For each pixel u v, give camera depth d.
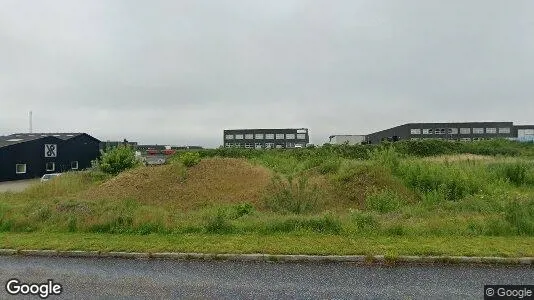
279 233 10.80
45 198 19.50
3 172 44.12
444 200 15.83
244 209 13.71
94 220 11.75
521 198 13.47
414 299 6.64
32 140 47.47
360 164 20.28
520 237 10.10
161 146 106.38
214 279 7.68
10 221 12.06
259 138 107.56
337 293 6.91
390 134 104.00
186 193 18.59
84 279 7.74
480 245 9.34
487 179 19.78
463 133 94.38
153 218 11.84
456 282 7.41
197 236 10.66
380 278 7.64
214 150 51.56
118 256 9.29
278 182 17.69
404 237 10.18
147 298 6.74
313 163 26.45
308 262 8.72
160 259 9.08
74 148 52.94
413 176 19.06
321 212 14.24
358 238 10.12
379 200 15.23
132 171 21.83
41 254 9.48
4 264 8.77
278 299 6.67
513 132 94.88
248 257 8.97
